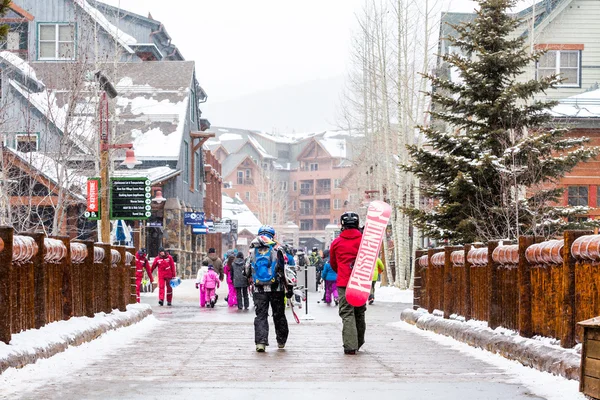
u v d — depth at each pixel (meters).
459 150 32.16
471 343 17.22
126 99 72.88
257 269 17.05
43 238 15.08
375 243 16.30
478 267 18.25
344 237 16.80
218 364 14.65
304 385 12.05
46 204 48.31
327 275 40.50
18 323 14.02
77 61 44.12
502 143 31.42
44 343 14.17
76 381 12.38
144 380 12.52
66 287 17.09
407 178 50.88
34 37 69.94
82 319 18.14
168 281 38.53
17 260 13.84
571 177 44.88
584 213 31.44
